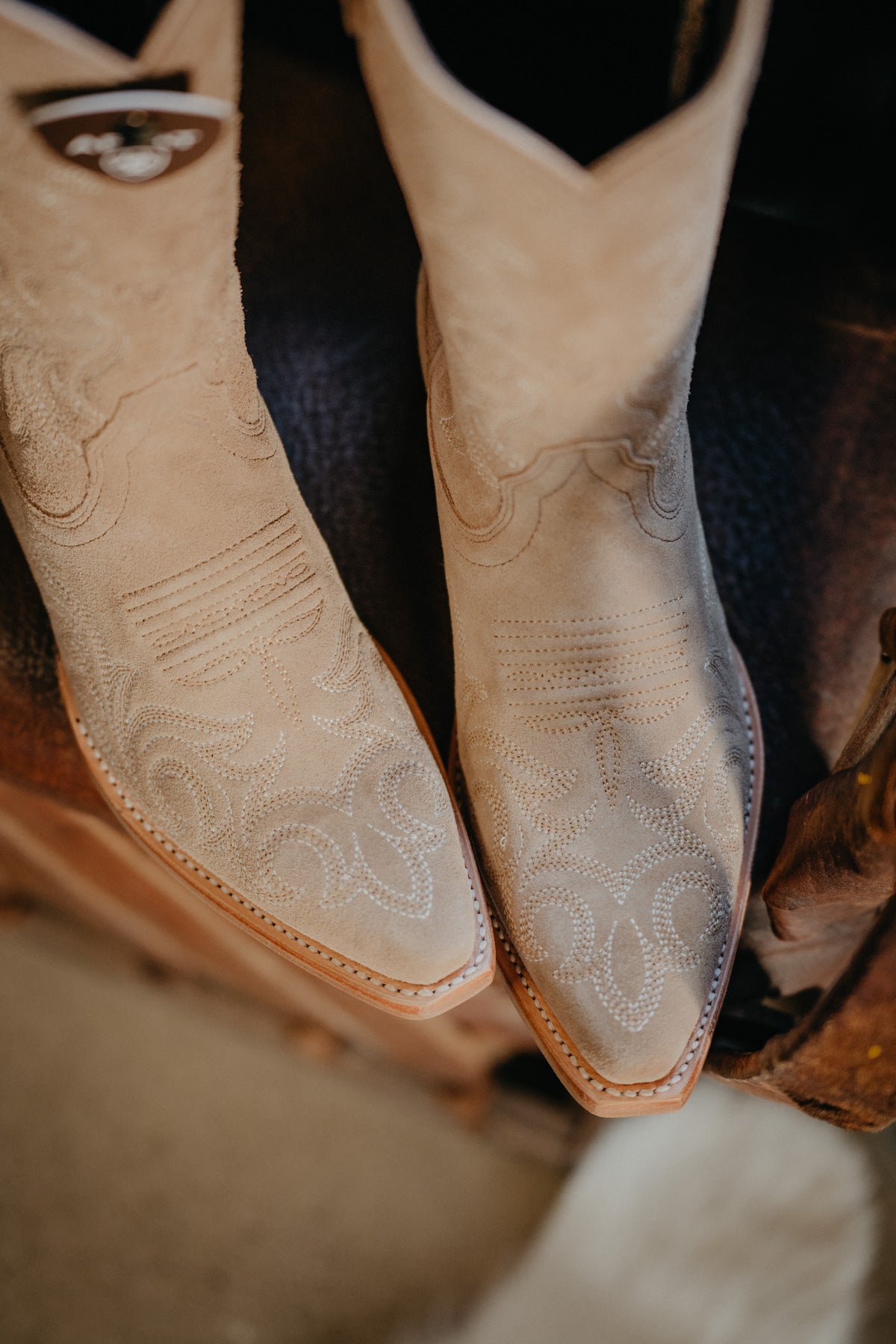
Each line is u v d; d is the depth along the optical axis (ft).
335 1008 3.14
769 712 2.08
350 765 1.60
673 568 1.57
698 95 1.10
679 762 1.62
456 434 1.51
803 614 2.15
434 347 1.67
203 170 1.16
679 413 1.44
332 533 2.14
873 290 2.30
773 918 1.81
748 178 2.42
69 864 2.83
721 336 2.28
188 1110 3.61
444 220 1.20
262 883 1.58
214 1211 3.48
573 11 1.51
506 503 1.47
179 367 1.35
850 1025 1.34
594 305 1.22
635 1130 3.43
